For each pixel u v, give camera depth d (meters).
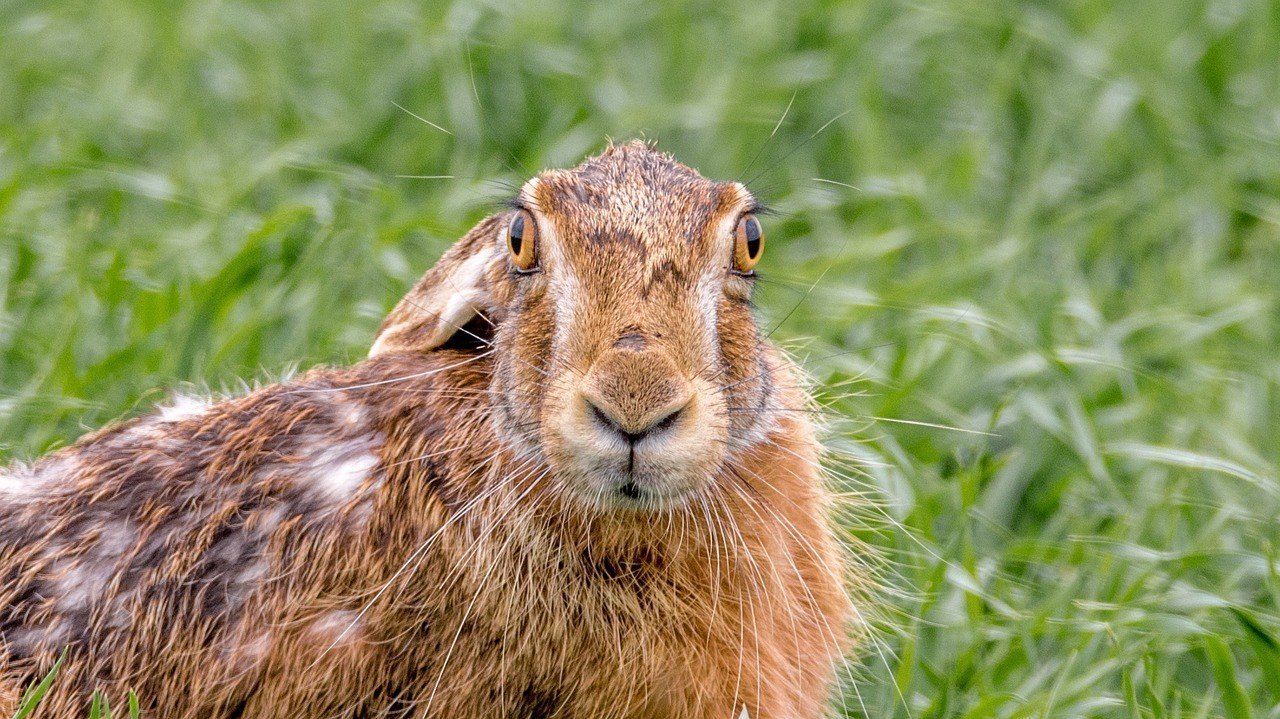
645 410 7.34
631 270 7.63
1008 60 15.25
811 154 14.99
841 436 10.23
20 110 15.47
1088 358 11.29
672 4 15.88
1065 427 10.93
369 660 8.12
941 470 11.26
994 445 11.42
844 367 11.46
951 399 11.64
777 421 8.53
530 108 15.14
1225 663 8.89
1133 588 9.55
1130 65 15.45
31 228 12.58
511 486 8.01
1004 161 14.98
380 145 14.96
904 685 9.16
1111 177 14.72
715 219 7.87
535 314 7.87
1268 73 15.48
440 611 8.05
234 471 8.41
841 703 9.47
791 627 8.62
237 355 11.38
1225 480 10.91
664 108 14.88
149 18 15.99
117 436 8.88
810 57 15.69
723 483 8.21
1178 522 10.41
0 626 8.33
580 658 8.11
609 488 7.50
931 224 13.58
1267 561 9.74
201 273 12.42
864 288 13.03
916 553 9.85
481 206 13.16
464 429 8.15
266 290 11.92
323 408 8.54
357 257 12.34
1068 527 10.60
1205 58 15.59
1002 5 16.03
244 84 15.52
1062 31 15.92
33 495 8.67
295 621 8.13
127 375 11.13
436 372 8.36
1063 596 9.63
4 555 8.48
